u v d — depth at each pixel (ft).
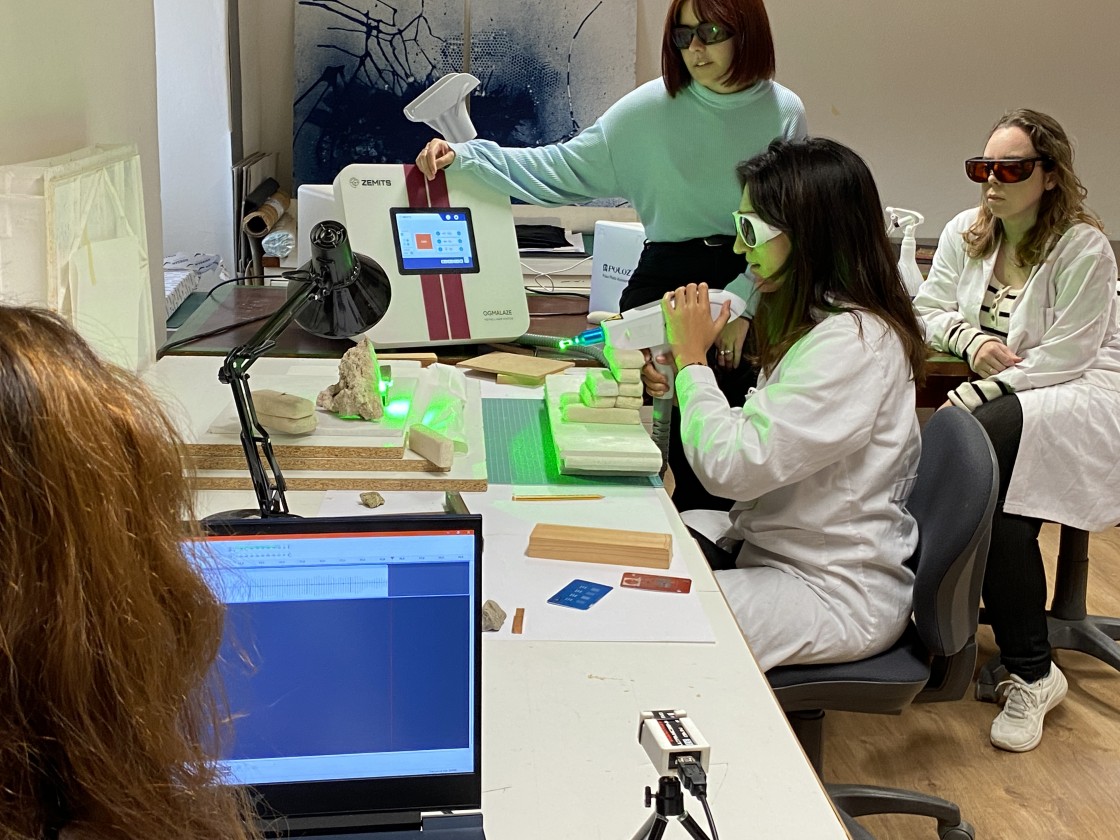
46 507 1.51
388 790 2.92
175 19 11.07
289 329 7.97
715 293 6.51
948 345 8.99
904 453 5.91
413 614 2.87
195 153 11.46
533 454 6.27
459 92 7.93
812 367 5.59
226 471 5.43
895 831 7.16
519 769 3.46
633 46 13.56
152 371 6.72
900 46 13.91
